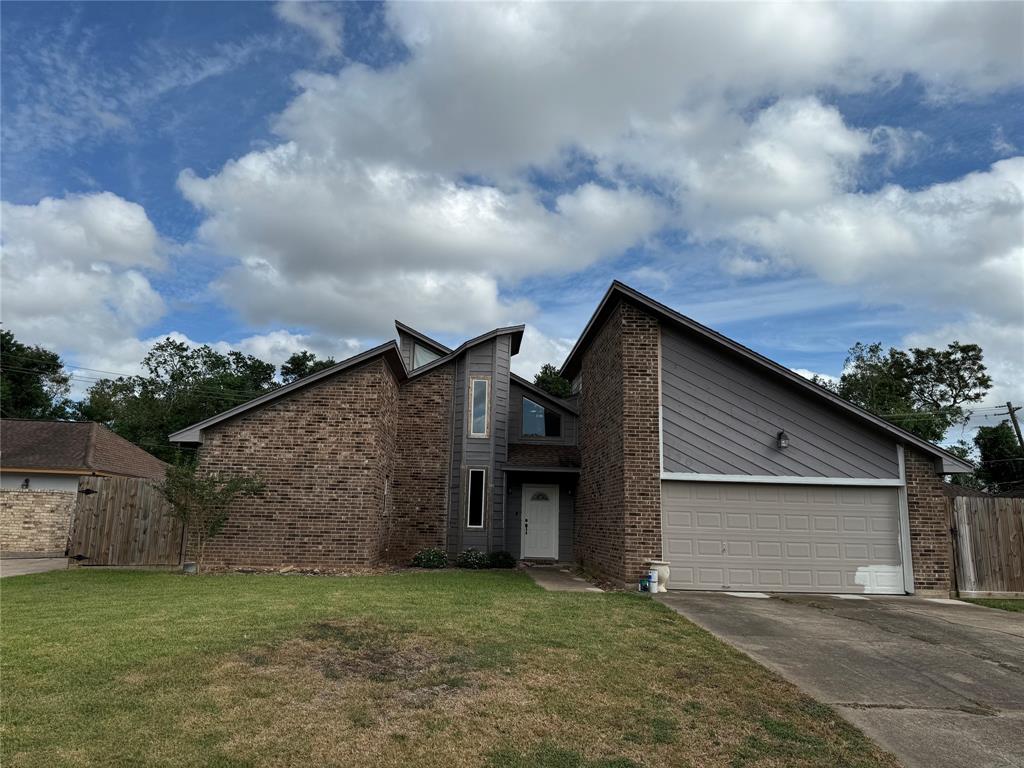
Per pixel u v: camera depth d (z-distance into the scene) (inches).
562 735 175.2
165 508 570.3
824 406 482.3
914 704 210.8
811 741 177.0
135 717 176.7
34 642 252.4
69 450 888.9
